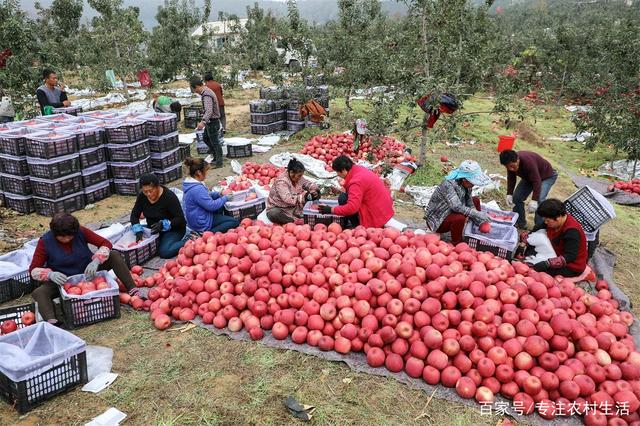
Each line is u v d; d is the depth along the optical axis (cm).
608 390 437
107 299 582
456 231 726
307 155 1223
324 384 471
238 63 2936
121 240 709
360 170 733
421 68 1088
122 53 2138
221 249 621
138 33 2339
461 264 542
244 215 841
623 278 720
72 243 579
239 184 915
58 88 1217
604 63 2134
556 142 1633
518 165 818
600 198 700
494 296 498
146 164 1045
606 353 462
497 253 676
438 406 444
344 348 504
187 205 761
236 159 1280
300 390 464
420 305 489
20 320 561
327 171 1115
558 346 462
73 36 2992
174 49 2494
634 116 1366
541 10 4541
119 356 521
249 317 552
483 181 712
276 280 556
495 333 472
